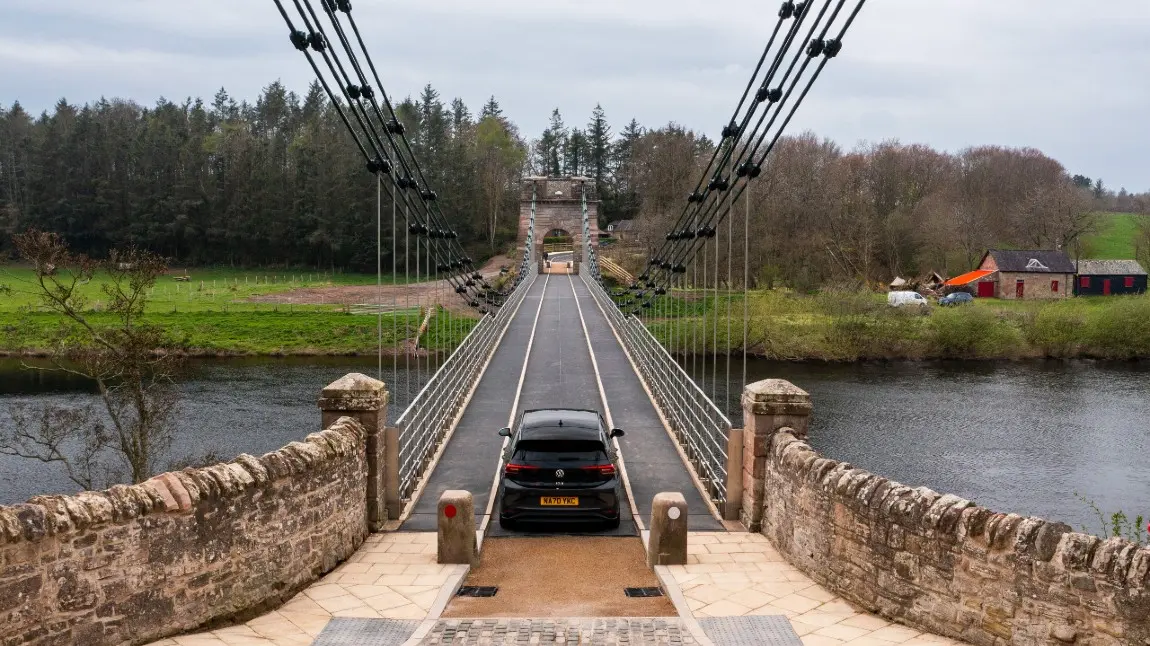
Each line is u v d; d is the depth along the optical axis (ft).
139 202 267.80
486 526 34.99
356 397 33.45
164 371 74.38
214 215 276.41
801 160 233.96
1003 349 156.25
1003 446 94.32
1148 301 161.38
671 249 90.22
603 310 127.03
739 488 36.01
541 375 75.25
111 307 72.43
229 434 90.07
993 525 20.97
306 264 279.28
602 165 364.99
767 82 36.94
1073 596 18.99
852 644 22.06
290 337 153.79
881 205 267.59
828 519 27.27
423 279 239.50
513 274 212.23
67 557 19.26
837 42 29.04
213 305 179.63
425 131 299.99
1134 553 18.12
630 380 72.84
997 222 272.10
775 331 151.94
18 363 123.13
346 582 28.02
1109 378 137.90
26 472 76.28
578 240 235.81
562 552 32.94
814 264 212.43
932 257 243.60
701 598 26.53
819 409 111.55
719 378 132.67
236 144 296.92
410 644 22.17
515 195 337.72
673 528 30.22
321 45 32.04
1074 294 219.82
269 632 23.04
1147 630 17.56
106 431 79.61
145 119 323.57
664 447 49.88
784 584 27.94
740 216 168.76
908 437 97.55
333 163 276.82
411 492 39.40
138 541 20.98
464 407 61.00
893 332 153.07
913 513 23.27
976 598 21.39
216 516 23.25
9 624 18.03
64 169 263.70
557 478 34.96
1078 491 79.92
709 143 272.51
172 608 21.94
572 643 22.26
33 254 68.69
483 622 23.98
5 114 302.04
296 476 26.71
